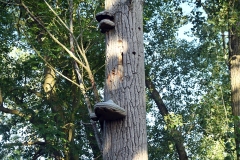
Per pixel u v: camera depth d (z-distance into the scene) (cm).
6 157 1733
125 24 568
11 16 1316
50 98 1711
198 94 1911
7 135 1802
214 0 1480
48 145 1634
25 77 1777
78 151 1650
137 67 551
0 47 1617
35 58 1418
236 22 1357
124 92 534
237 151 1092
